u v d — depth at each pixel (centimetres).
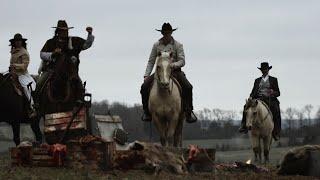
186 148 1538
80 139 1459
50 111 1648
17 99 1880
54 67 1661
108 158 1439
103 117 1648
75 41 1681
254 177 1476
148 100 1734
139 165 1452
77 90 1616
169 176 1395
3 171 1411
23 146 1557
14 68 1903
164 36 1756
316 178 1447
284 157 1522
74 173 1373
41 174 1355
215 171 1572
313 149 1501
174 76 1739
